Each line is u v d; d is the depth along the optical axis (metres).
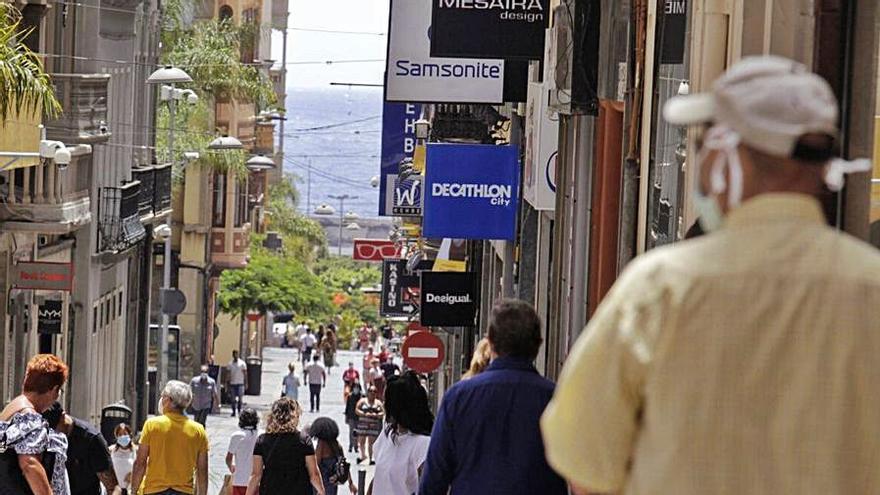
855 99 16.39
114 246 91.44
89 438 27.88
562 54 37.88
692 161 22.69
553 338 44.53
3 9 49.44
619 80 33.53
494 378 18.52
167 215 107.75
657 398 8.12
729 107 8.27
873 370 7.98
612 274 37.22
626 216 30.44
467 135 61.09
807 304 8.04
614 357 8.22
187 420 38.47
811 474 7.96
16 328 75.25
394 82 49.78
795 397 8.00
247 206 165.00
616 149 36.72
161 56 130.38
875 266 8.14
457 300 72.81
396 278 110.56
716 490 8.01
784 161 8.23
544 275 52.59
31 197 73.12
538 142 46.34
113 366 98.44
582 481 8.38
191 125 131.25
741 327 8.06
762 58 8.50
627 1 32.72
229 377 125.25
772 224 8.23
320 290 181.50
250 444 49.25
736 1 21.36
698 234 18.56
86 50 83.62
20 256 75.62
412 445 28.62
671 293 8.17
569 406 8.34
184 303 100.69
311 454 39.06
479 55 42.75
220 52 133.50
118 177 95.00
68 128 76.88
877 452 7.98
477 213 54.81
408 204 86.12
